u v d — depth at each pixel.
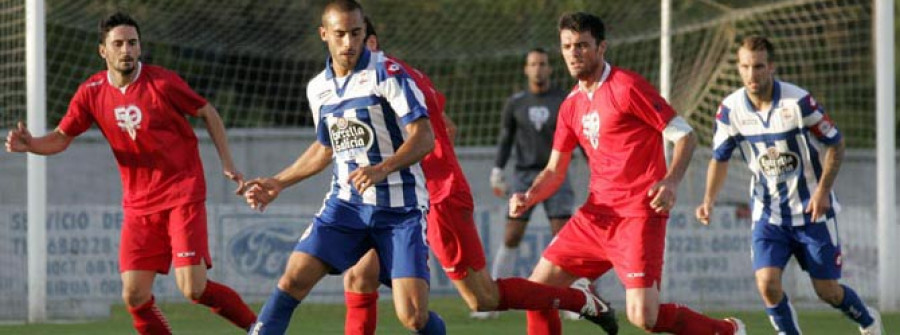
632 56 45.00
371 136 17.31
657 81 45.06
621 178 19.22
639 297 18.98
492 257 36.16
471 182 43.31
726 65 38.03
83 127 21.41
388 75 17.09
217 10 36.62
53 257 33.53
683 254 34.84
